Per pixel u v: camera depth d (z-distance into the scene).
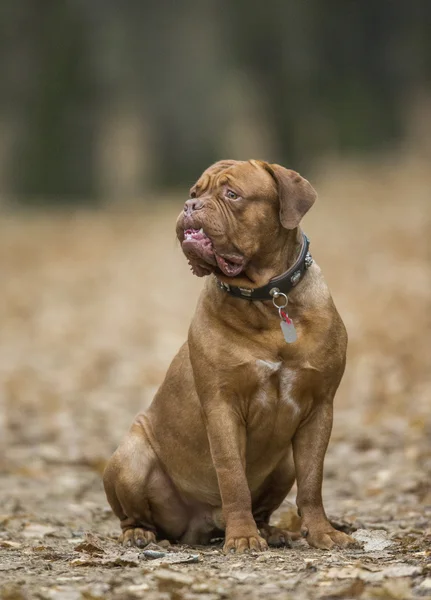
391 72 54.12
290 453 6.93
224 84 51.34
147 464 6.95
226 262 6.26
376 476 9.61
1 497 9.23
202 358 6.35
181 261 26.62
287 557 5.92
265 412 6.39
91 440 12.08
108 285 24.61
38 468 10.65
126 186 56.81
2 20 45.72
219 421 6.31
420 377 13.59
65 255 30.62
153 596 4.97
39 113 45.97
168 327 18.70
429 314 16.89
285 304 6.34
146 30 49.72
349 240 25.67
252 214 6.27
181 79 50.06
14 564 5.86
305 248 6.52
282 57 49.56
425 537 6.61
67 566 5.82
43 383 15.31
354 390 13.12
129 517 7.11
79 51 45.69
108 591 5.09
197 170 50.25
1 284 25.89
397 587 4.86
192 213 6.16
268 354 6.29
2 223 39.28
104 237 34.00
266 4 49.09
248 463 6.65
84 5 46.69
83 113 45.97
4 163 51.78
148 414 7.15
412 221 27.33
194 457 6.75
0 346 18.55
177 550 6.49
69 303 22.62
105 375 15.62
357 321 16.78
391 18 53.66
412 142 53.38
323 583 5.12
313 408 6.50
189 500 6.96
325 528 6.45
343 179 41.34
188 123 50.09
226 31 49.84
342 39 52.94
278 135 49.56
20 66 47.16
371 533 6.87
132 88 50.09
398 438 11.09
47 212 43.03
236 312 6.32
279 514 8.38
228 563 5.77
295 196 6.32
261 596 4.90
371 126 51.78
